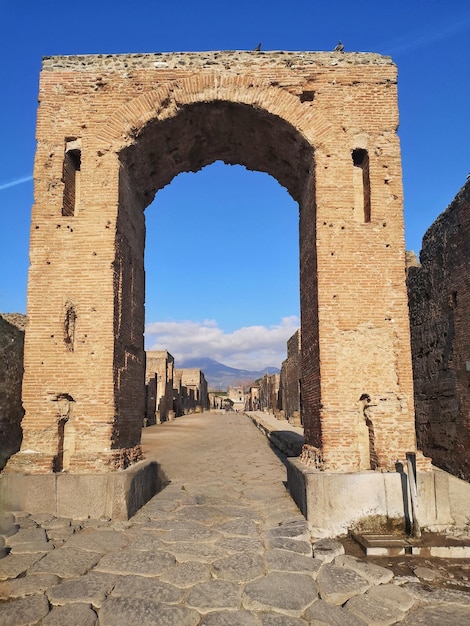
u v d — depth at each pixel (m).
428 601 5.58
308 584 5.76
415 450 8.73
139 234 11.50
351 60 10.02
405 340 9.16
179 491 10.86
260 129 10.56
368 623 4.98
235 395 116.06
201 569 6.11
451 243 12.30
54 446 8.73
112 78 9.99
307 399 10.36
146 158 10.79
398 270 9.38
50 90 9.99
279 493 10.48
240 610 5.13
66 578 5.81
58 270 9.34
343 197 9.59
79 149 9.86
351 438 8.79
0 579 5.73
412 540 7.44
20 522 7.77
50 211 9.55
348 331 9.14
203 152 11.72
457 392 11.88
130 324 10.42
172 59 10.05
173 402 46.50
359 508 8.06
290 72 9.96
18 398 13.12
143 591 5.48
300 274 11.50
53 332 9.13
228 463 15.75
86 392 8.95
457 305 11.96
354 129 9.80
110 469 8.64
